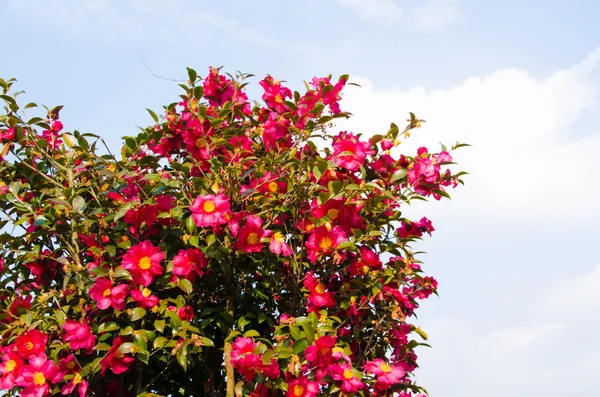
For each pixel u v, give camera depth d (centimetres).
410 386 379
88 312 345
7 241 367
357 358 383
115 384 361
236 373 388
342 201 362
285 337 336
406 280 409
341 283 396
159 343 329
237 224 333
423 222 433
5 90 388
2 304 379
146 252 335
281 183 382
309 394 317
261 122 441
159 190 367
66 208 355
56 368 319
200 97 400
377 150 405
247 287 400
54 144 412
